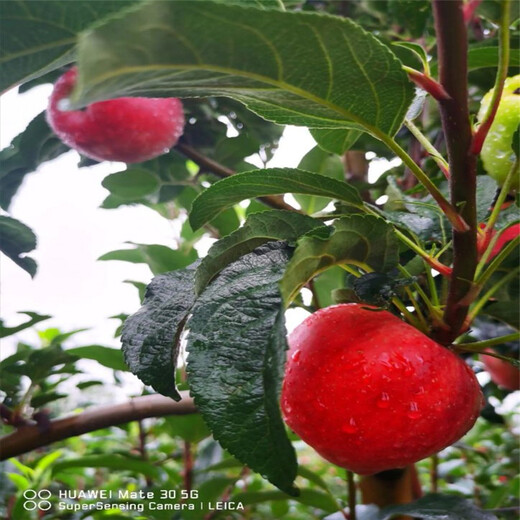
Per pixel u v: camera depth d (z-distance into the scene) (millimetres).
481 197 220
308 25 122
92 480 662
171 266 399
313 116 161
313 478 327
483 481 563
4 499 467
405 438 172
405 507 249
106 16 124
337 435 173
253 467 128
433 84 142
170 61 116
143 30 102
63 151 405
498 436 685
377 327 181
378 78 144
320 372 174
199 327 145
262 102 158
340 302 218
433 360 175
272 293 150
